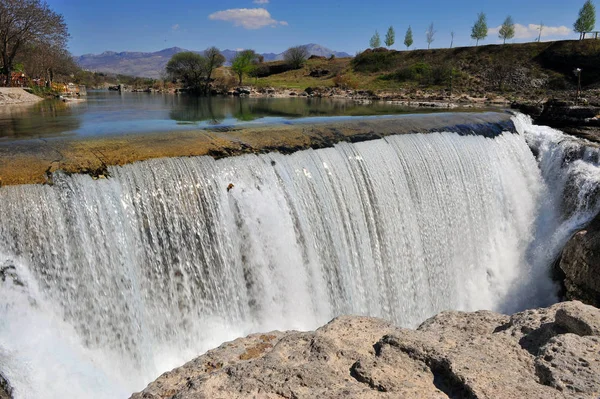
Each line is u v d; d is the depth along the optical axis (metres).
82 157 9.95
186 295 10.11
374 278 13.52
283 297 11.52
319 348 5.26
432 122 17.98
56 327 8.29
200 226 10.46
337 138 14.24
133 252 9.55
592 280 14.62
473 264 16.94
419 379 4.68
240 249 11.02
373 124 16.22
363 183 13.64
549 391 4.28
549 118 23.95
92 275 8.93
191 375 5.39
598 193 17.08
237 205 11.07
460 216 16.45
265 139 12.97
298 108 32.25
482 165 17.72
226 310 10.66
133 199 9.77
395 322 13.96
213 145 11.81
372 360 4.93
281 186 11.88
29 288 8.15
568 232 17.28
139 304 9.47
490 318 6.57
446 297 15.73
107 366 8.79
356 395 4.35
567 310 5.64
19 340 7.79
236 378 4.73
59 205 8.81
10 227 8.17
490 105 36.84
